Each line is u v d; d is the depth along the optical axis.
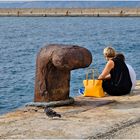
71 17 173.00
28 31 82.88
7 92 20.61
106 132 9.11
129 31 81.44
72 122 9.79
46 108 10.44
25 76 25.64
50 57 11.09
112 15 169.50
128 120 9.91
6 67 29.81
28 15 183.00
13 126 9.54
